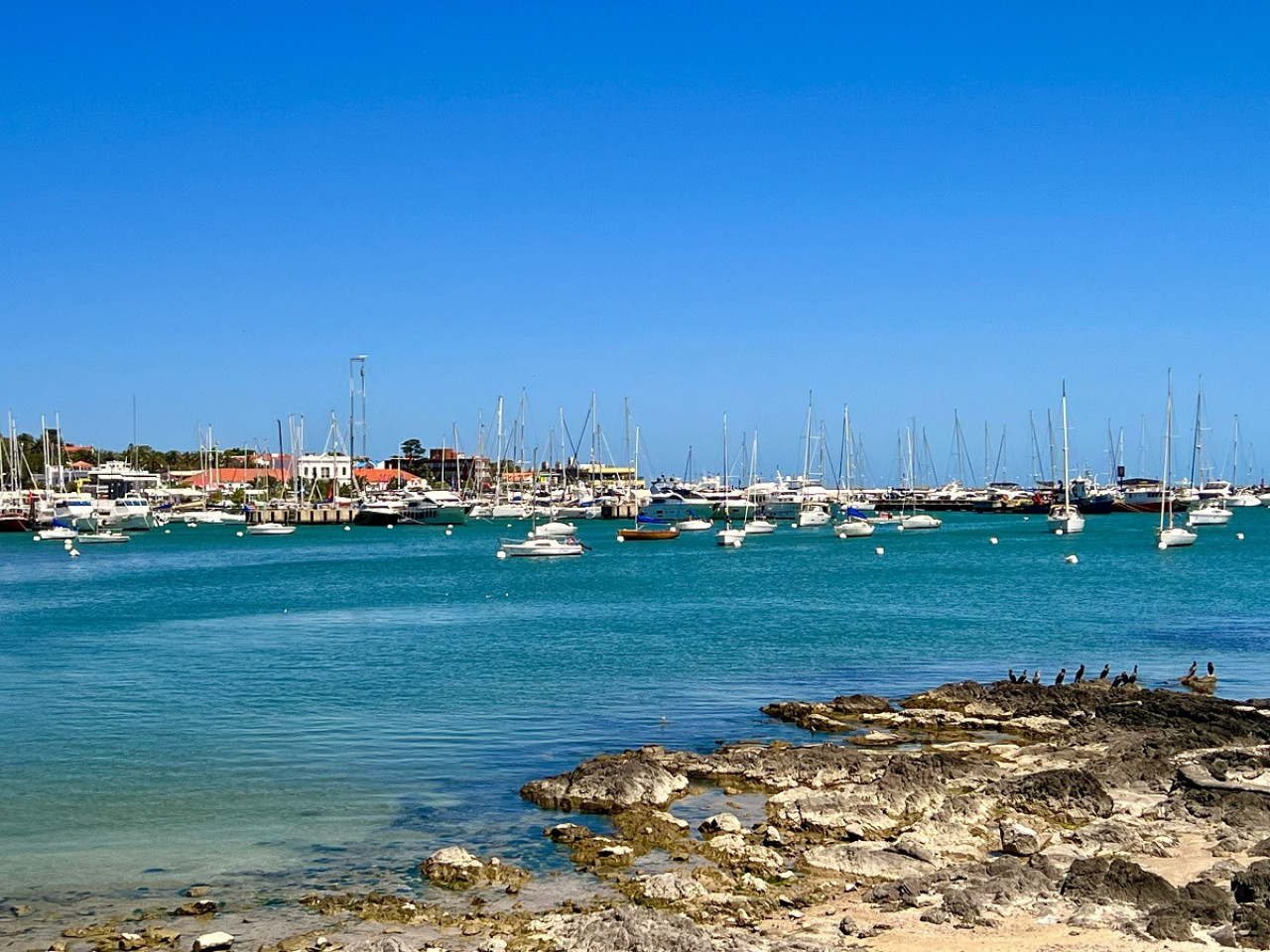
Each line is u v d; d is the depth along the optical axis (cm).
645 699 4919
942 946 2264
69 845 3047
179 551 17412
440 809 3319
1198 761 3647
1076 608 8312
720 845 2859
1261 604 8462
